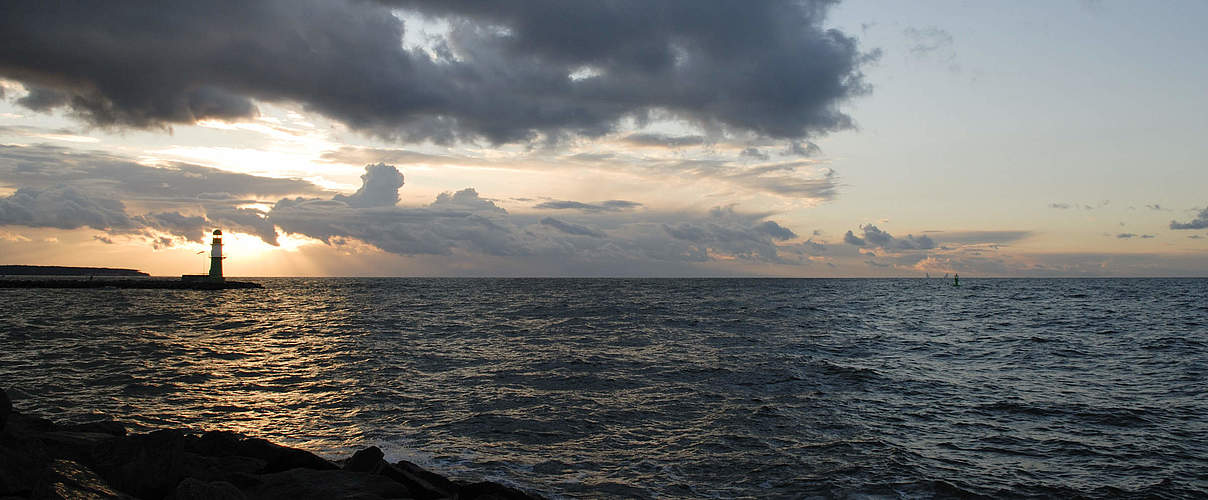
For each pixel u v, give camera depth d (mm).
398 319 65500
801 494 13531
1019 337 45312
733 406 21547
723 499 13219
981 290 173000
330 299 117938
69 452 11414
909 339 44250
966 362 32625
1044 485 14008
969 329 52812
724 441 17344
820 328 53625
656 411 20812
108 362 31422
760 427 18844
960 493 13578
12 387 24328
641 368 29891
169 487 10570
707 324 58062
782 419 19797
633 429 18594
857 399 22766
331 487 11109
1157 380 26594
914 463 15453
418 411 20781
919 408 21344
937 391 24328
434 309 85062
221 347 38625
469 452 16312
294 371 29031
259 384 25656
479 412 20500
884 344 41000
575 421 19438
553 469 15008
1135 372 28844
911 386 25344
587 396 23203
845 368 29531
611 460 15734
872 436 17844
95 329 51312
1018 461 15695
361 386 25172
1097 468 15180
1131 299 113625
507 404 21781
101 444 11023
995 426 19000
